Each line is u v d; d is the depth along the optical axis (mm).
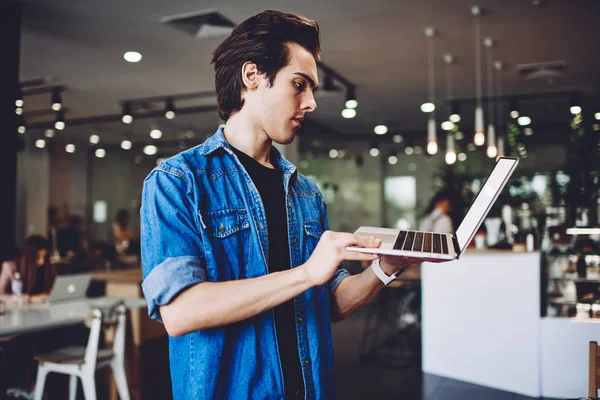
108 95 7605
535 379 4320
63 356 3607
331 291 1245
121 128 10258
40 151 11289
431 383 4656
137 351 5750
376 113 9125
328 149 12922
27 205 11047
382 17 4820
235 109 1150
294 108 1094
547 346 4309
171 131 10578
